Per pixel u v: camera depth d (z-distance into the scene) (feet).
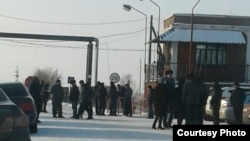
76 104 95.45
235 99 73.46
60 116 96.32
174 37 135.74
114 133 64.49
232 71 139.95
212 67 139.64
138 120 96.07
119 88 127.03
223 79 139.54
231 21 141.08
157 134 63.77
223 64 139.95
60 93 95.96
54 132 64.34
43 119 89.25
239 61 140.97
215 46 140.46
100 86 114.01
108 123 83.66
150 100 105.70
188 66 134.41
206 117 94.89
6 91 59.88
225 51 140.77
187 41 135.54
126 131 67.72
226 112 84.99
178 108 68.80
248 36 141.08
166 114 71.51
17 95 60.03
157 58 136.87
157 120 77.20
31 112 60.23
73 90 95.50
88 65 147.02
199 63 139.54
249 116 80.89
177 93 69.21
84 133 63.67
